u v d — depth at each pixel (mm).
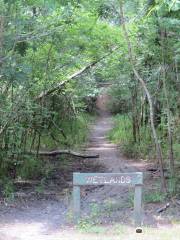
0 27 7336
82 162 12734
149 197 7828
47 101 12594
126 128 18609
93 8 9250
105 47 11359
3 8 7230
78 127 18938
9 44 7590
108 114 31062
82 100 19859
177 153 10961
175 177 8516
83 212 7184
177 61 8461
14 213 7344
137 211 6477
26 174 10164
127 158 13414
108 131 22203
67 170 11484
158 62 9320
